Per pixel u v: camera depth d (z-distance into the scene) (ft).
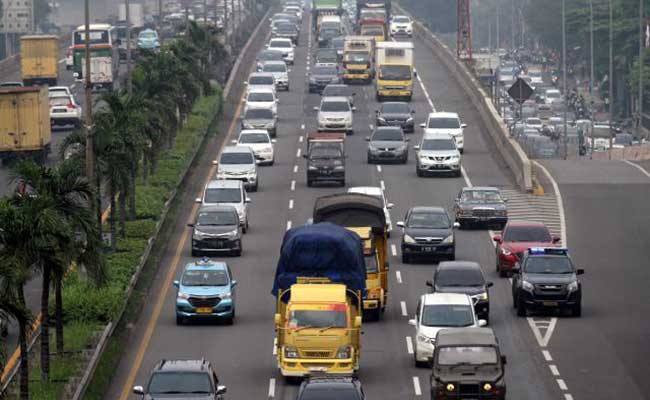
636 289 401.70
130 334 354.54
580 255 446.19
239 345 342.44
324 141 559.38
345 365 303.89
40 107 572.51
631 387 303.48
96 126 416.05
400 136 613.52
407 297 390.63
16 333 339.57
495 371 279.90
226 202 480.64
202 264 371.76
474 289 363.76
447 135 584.40
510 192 539.70
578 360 327.26
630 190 543.80
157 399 263.49
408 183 560.20
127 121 434.71
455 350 283.79
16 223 284.00
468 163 609.01
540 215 503.20
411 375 313.32
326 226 332.39
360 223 366.43
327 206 367.45
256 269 425.28
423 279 411.95
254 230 481.05
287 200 530.27
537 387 304.09
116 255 408.67
